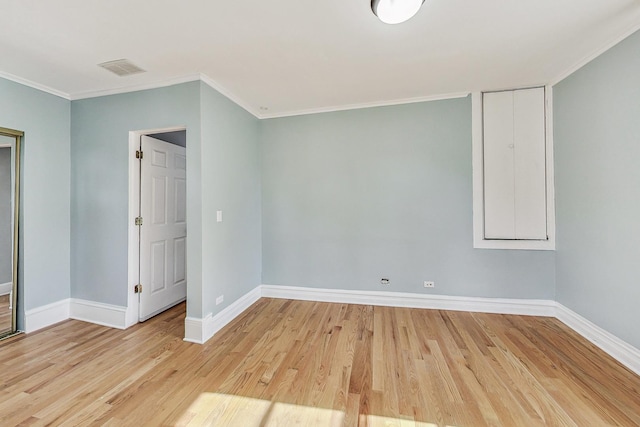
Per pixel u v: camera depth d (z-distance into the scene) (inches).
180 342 95.5
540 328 103.4
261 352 88.7
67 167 113.9
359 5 65.2
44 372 77.7
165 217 126.2
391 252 127.8
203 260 97.4
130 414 62.5
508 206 116.3
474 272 120.0
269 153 140.9
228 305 113.2
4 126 95.7
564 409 63.4
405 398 67.3
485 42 81.7
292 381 74.0
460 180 120.3
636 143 76.0
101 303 111.0
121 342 95.3
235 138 119.5
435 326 106.2
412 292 126.1
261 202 142.5
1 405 64.9
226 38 77.4
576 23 73.5
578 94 96.3
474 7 66.9
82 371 78.3
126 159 107.7
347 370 78.7
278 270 140.8
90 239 112.4
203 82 98.7
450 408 64.0
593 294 92.3
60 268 112.2
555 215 111.5
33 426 58.9
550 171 112.0
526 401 65.9
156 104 102.7
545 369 78.2
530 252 114.9
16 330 101.7
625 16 71.0
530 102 113.3
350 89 112.8
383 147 127.6
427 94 119.5
